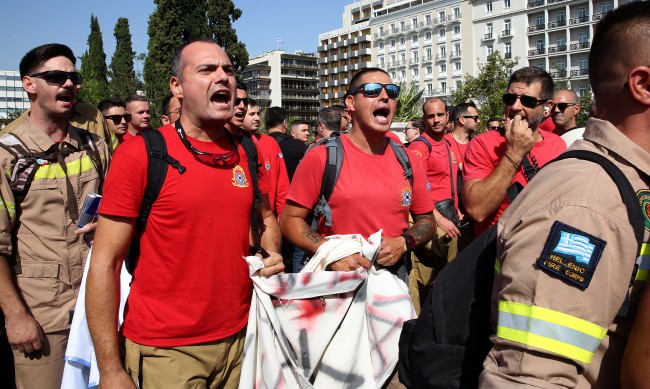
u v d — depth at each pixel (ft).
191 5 133.69
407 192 10.23
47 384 10.03
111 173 7.25
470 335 5.39
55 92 10.06
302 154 21.08
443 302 5.64
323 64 377.71
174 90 7.95
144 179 7.28
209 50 7.64
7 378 10.75
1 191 9.46
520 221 4.54
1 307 9.46
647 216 4.34
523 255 4.40
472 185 11.57
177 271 7.45
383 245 9.27
